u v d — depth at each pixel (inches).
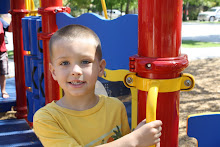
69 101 52.1
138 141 45.5
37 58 138.2
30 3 174.6
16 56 167.0
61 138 49.0
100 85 90.1
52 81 114.3
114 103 56.4
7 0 224.2
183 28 848.3
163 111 53.4
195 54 419.5
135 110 75.5
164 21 51.0
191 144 147.2
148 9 51.6
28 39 146.7
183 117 183.2
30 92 149.6
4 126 145.1
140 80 54.1
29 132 137.3
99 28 86.8
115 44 80.6
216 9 1120.2
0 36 181.8
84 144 51.1
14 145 123.0
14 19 163.0
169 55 52.0
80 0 689.0
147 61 51.6
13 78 244.1
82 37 49.6
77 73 48.4
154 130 46.1
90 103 52.9
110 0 671.1
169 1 50.5
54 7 109.3
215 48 468.8
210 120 56.7
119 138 49.0
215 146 57.3
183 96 228.1
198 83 265.0
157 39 51.6
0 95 188.1
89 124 52.0
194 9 1225.4
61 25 108.0
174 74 53.1
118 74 80.7
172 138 55.0
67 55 48.8
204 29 812.0
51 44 50.6
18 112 170.6
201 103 209.8
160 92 52.6
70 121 51.1
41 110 52.4
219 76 289.4
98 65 52.4
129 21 75.1
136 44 73.8
